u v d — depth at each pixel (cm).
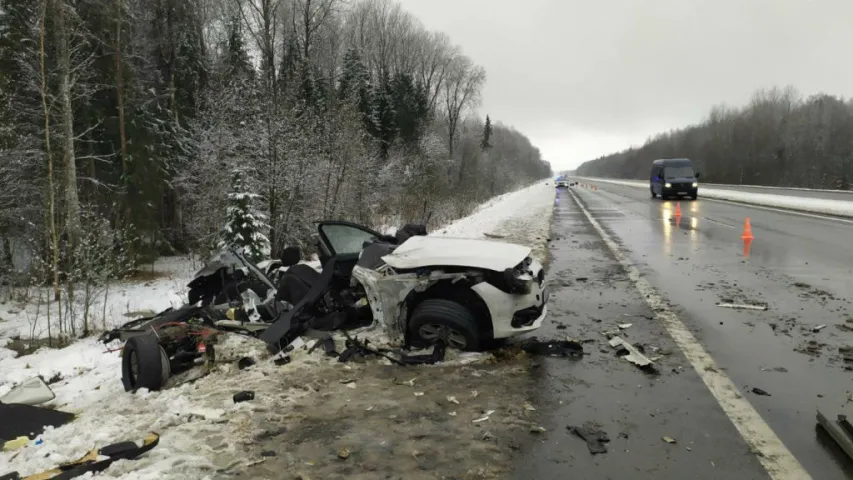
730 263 967
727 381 413
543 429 343
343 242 623
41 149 1528
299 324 531
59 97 1425
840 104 8238
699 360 461
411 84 5578
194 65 2798
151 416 383
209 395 414
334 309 558
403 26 6344
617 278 845
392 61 6291
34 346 798
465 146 7231
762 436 327
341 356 482
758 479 282
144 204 1955
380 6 6156
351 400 397
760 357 466
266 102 1609
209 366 491
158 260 2139
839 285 758
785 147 7531
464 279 471
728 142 8638
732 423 344
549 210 2523
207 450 325
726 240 1299
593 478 286
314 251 1808
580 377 429
